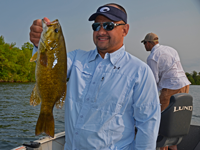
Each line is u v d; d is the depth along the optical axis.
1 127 11.57
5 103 21.91
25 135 9.91
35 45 1.73
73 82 1.87
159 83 3.73
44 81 1.66
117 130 1.74
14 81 63.09
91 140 1.73
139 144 1.79
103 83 1.75
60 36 1.70
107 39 1.77
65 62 1.74
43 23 1.66
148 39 3.89
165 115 2.39
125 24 1.84
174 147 3.22
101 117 1.72
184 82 3.55
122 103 1.74
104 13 1.73
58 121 12.28
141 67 1.77
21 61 66.06
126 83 1.74
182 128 2.45
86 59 1.92
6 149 7.95
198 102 24.98
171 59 3.50
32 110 18.33
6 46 63.22
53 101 1.68
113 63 1.79
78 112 1.78
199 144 3.44
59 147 2.89
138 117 1.79
